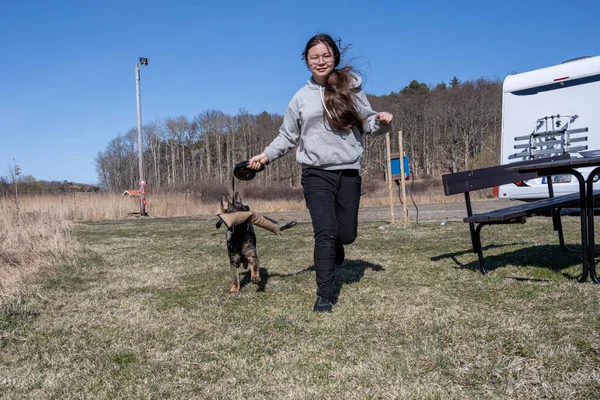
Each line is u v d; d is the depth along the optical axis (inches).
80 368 110.5
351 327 130.6
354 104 146.5
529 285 163.2
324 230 148.7
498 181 195.2
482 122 2856.8
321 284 149.6
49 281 207.5
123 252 310.0
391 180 426.6
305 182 155.3
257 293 178.5
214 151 3095.5
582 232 161.5
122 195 905.5
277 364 108.0
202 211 920.3
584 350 103.9
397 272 202.5
